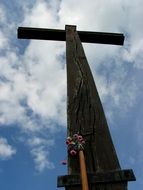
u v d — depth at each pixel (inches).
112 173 88.3
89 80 128.0
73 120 109.5
